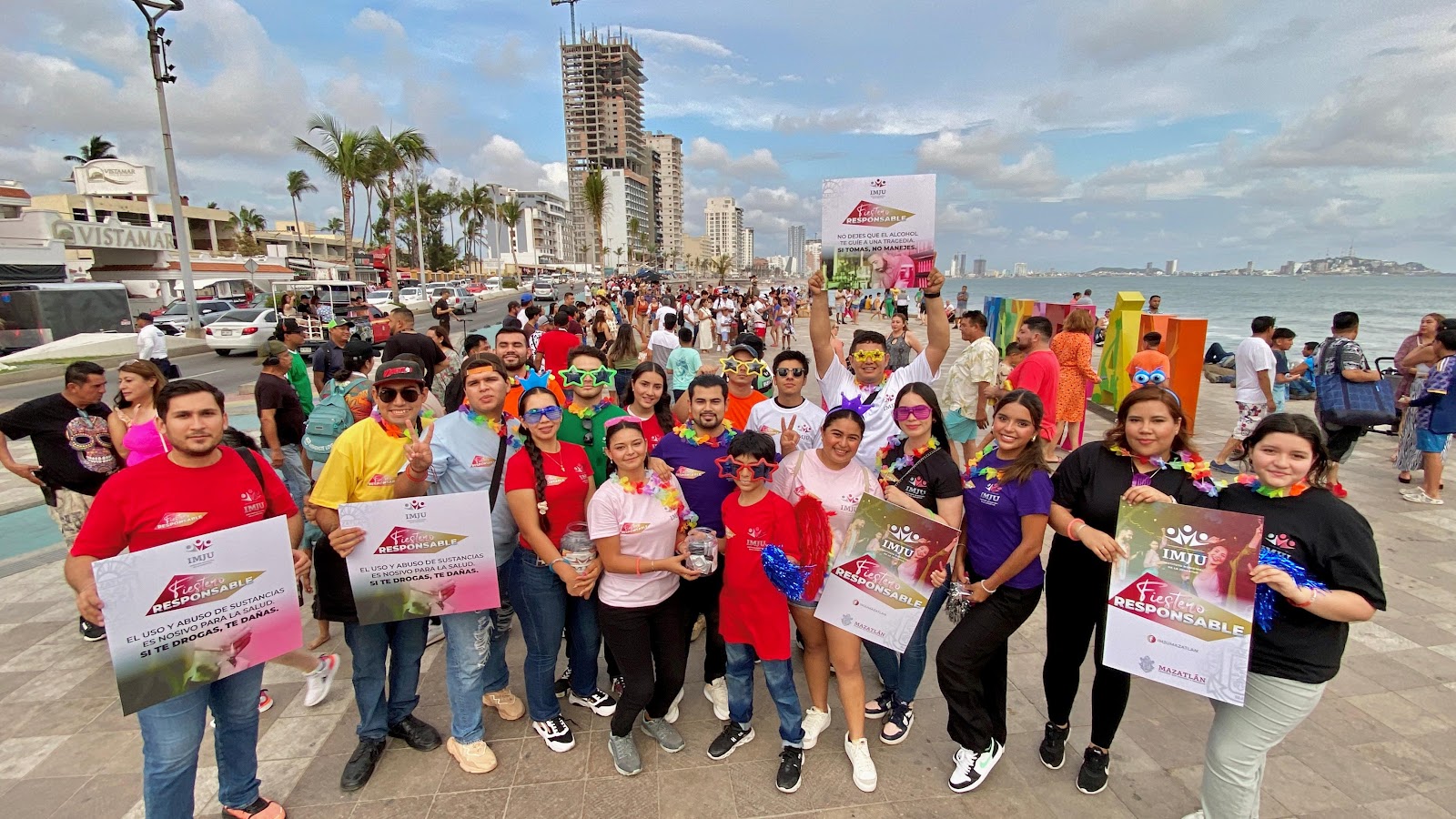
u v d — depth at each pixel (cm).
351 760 302
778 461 327
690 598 333
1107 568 276
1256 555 222
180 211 2112
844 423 289
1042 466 276
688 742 328
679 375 857
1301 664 221
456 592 286
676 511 295
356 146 3553
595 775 303
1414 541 547
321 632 424
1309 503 223
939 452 303
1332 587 219
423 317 3080
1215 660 229
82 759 317
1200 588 231
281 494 274
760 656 293
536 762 312
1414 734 322
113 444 436
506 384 320
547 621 309
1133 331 1052
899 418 302
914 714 348
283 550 255
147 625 222
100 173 4725
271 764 311
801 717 299
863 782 291
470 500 282
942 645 289
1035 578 281
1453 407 608
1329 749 311
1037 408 273
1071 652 290
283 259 5097
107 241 3366
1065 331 804
